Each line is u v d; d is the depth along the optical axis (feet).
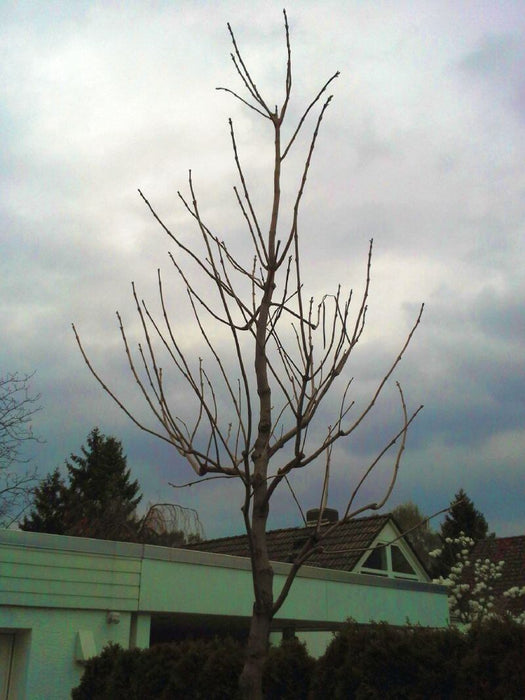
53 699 28.73
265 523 12.73
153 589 32.89
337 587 41.83
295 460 12.51
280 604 12.23
